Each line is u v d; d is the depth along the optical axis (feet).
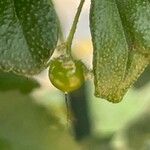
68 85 0.36
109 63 0.34
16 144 0.49
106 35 0.34
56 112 0.50
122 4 0.34
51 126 0.49
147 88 0.57
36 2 0.34
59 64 0.36
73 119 0.51
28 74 0.34
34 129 0.49
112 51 0.34
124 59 0.34
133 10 0.34
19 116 0.49
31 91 0.49
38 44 0.34
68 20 0.56
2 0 0.34
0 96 0.49
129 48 0.34
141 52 0.34
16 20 0.34
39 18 0.34
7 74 0.48
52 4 0.34
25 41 0.34
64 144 0.49
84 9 0.55
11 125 0.49
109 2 0.34
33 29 0.34
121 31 0.34
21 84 0.49
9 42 0.34
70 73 0.36
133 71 0.34
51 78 0.37
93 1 0.34
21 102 0.49
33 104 0.49
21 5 0.34
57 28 0.34
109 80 0.34
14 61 0.34
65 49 0.36
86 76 0.37
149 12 0.34
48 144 0.49
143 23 0.34
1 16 0.34
